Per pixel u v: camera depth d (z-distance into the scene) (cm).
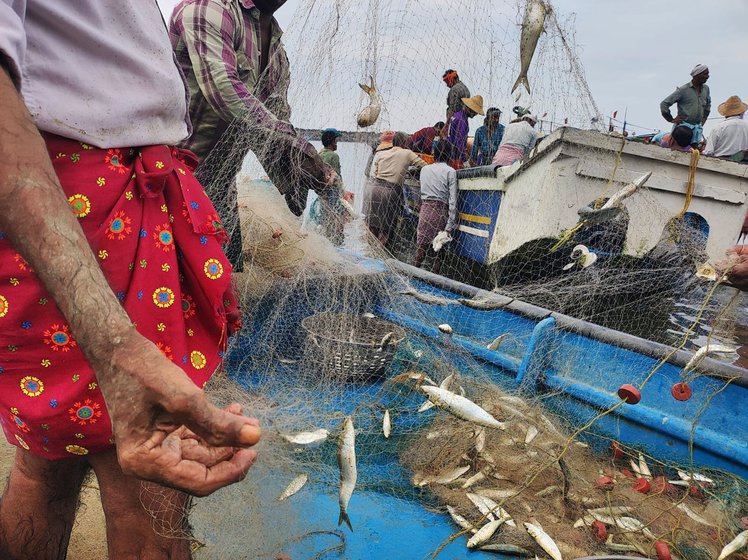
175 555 143
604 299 477
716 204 507
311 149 297
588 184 475
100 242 121
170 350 133
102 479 134
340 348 299
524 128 541
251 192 406
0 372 118
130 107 126
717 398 270
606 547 207
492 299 353
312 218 417
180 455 87
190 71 294
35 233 82
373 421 268
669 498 236
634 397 234
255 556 181
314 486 225
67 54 119
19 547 146
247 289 355
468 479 237
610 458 262
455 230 602
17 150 84
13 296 112
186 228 138
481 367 337
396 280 395
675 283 503
